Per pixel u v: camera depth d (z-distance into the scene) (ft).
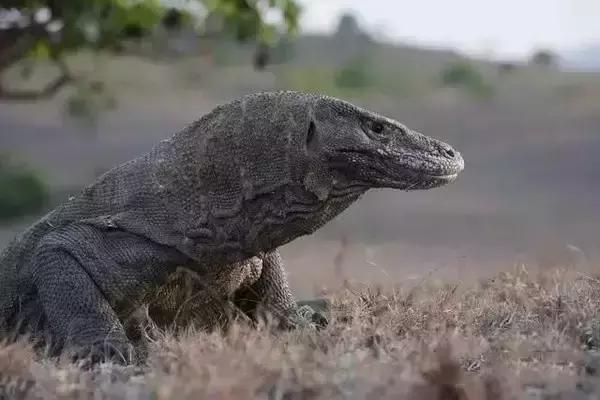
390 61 258.16
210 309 35.40
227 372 26.58
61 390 27.50
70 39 89.15
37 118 207.82
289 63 175.73
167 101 211.82
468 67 247.29
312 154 33.14
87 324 33.47
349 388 26.27
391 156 33.14
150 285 34.32
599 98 228.63
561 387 26.68
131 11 87.76
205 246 33.99
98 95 106.42
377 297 36.32
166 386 26.16
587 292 34.94
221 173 33.73
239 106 34.09
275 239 33.88
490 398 26.32
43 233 35.88
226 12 93.66
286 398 26.43
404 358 28.14
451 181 33.91
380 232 128.98
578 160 185.16
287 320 36.65
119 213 34.55
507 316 33.53
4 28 90.17
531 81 249.96
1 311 36.09
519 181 172.14
